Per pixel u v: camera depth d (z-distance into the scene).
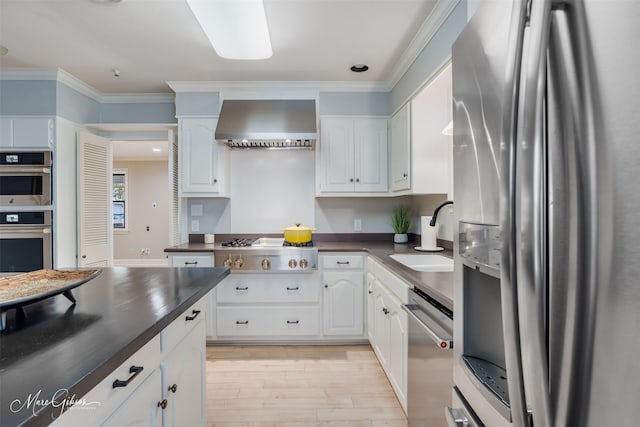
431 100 2.59
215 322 2.98
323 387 2.30
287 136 2.95
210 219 3.54
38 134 2.94
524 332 0.55
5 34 2.35
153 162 7.62
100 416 0.82
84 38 2.41
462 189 0.91
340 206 3.55
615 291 0.41
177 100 3.21
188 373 1.42
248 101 3.21
